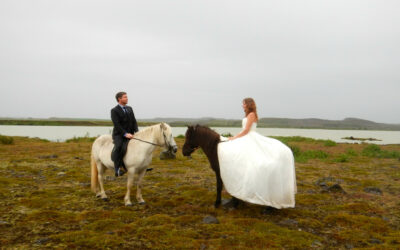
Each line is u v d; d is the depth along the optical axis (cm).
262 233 465
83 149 1727
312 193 762
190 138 609
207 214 572
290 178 536
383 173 1095
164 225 496
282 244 430
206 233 470
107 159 629
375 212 604
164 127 586
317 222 531
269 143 545
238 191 532
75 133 5253
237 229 484
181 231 472
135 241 434
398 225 530
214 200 674
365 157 1620
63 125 11894
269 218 550
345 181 930
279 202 531
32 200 647
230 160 542
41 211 562
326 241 451
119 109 619
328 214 589
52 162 1220
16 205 614
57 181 864
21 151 1588
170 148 590
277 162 521
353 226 518
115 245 419
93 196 702
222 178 555
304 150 1870
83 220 526
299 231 481
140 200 641
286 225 515
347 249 421
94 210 589
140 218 543
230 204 623
